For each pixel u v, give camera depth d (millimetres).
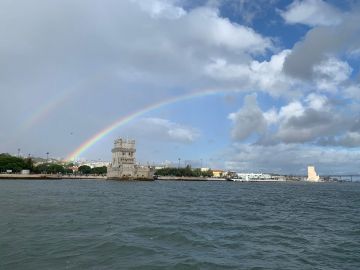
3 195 86000
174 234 35031
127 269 22578
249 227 43375
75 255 25531
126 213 53344
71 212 52062
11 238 30922
